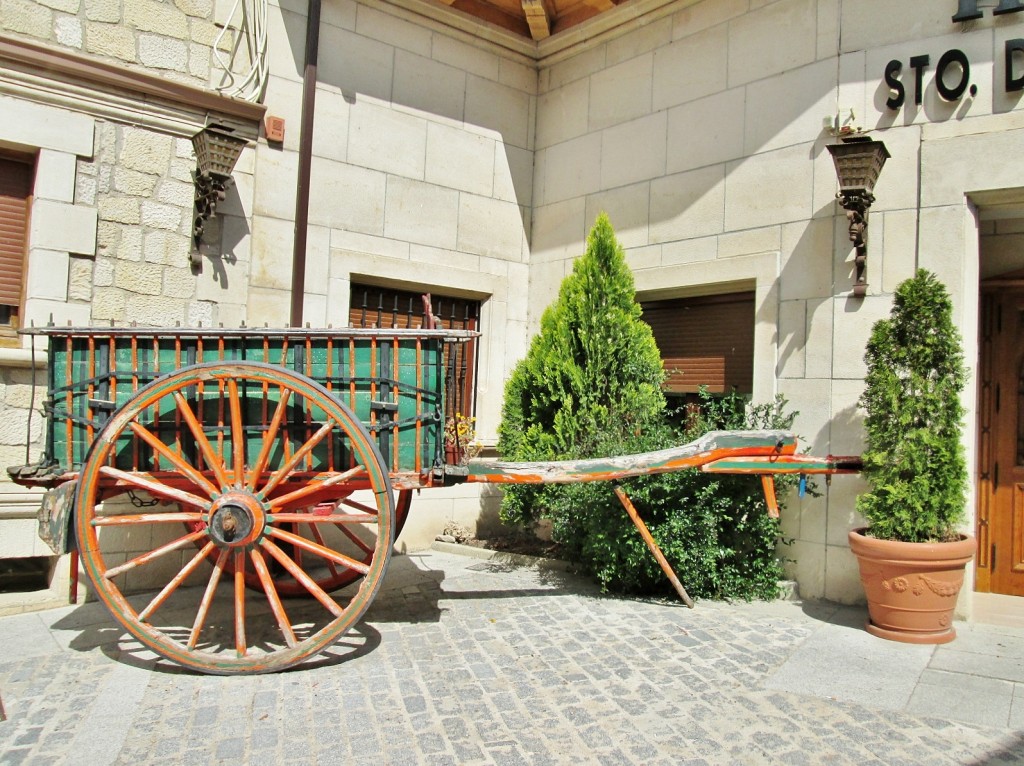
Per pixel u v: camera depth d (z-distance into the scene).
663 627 3.85
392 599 4.31
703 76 5.23
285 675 3.13
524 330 6.41
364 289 5.67
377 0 5.52
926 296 3.80
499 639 3.62
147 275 4.45
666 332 5.62
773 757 2.50
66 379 3.24
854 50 4.46
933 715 2.84
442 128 5.90
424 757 2.44
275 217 5.02
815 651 3.52
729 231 5.02
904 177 4.25
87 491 3.07
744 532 4.44
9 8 4.00
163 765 2.37
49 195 4.09
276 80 5.05
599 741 2.58
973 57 4.06
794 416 4.50
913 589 3.64
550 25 6.30
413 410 3.35
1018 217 4.45
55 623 3.80
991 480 4.75
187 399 3.29
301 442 3.31
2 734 2.57
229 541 3.08
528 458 5.01
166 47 4.52
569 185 6.16
